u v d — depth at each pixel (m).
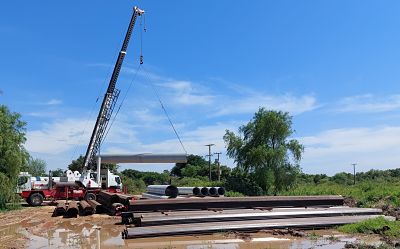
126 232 16.61
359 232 17.25
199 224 17.80
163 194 25.91
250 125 51.53
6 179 30.27
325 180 86.56
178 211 20.72
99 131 40.03
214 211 20.70
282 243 15.16
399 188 36.81
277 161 48.44
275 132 49.84
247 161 49.41
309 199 23.19
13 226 21.75
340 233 17.36
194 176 83.31
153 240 15.97
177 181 72.50
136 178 83.31
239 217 18.92
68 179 38.00
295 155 49.47
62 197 36.88
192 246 14.70
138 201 20.78
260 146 48.75
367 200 30.62
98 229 19.98
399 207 25.86
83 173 38.59
